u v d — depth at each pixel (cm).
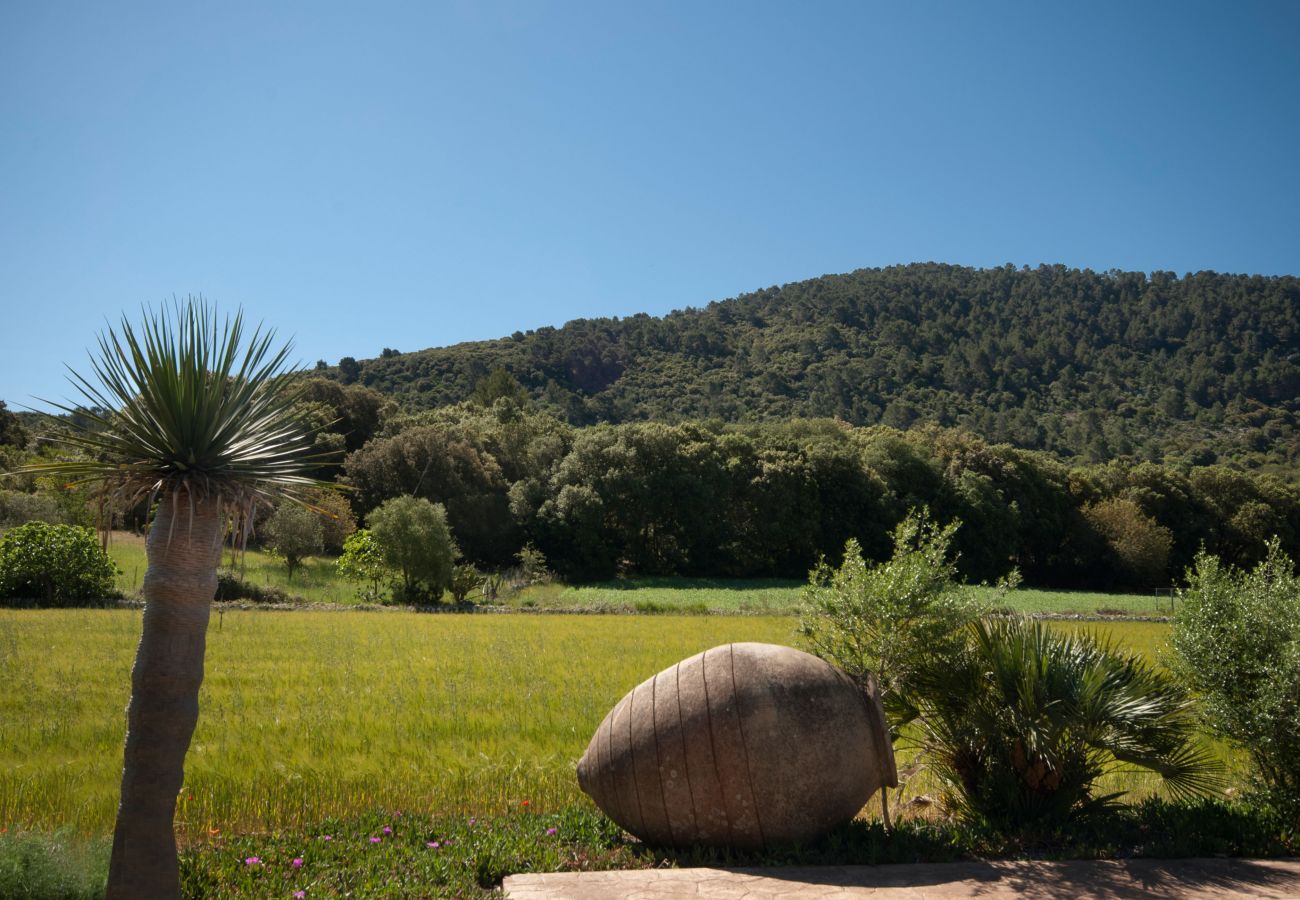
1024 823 857
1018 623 948
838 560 7288
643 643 2692
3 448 4672
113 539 5034
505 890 683
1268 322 18088
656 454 7288
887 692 920
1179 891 700
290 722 1370
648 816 792
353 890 677
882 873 734
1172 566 7888
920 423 14088
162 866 557
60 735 1257
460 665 2102
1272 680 877
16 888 642
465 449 6956
